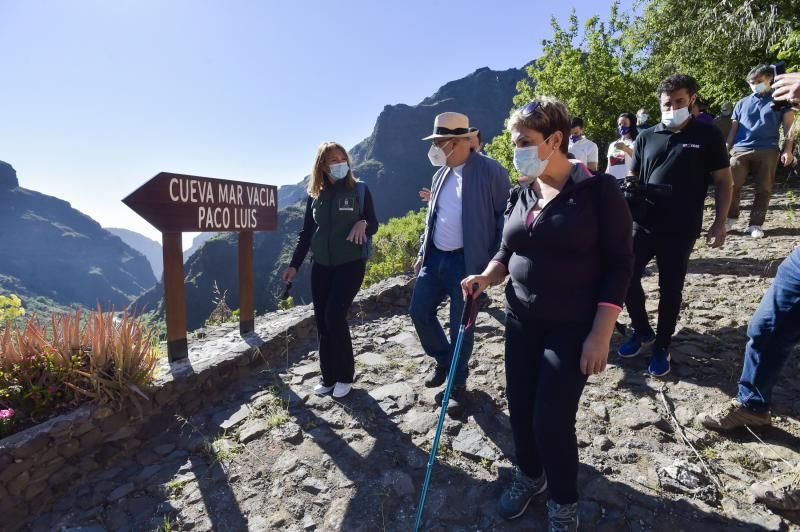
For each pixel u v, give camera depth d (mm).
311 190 3160
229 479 2498
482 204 2723
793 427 2389
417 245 9414
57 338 2900
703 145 2752
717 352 3205
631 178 2986
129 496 2441
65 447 2535
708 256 5324
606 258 1690
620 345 3514
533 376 1878
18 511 2342
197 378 3234
